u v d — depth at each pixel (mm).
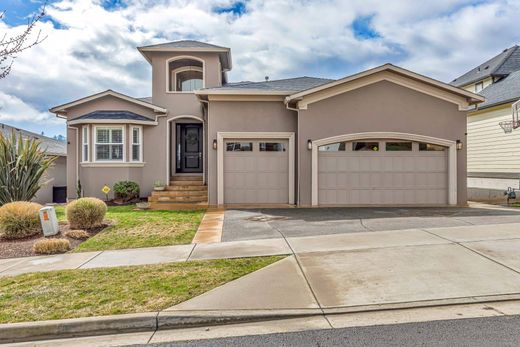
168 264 5523
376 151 11812
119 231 8148
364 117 11648
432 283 4496
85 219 8344
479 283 4465
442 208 11195
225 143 12164
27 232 7805
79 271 5242
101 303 4012
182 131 16031
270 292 4309
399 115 11688
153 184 14594
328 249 6117
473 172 16391
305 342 3264
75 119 13719
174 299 4102
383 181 11805
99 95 14422
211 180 12094
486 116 15586
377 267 5113
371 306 3930
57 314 3748
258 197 12141
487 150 15523
